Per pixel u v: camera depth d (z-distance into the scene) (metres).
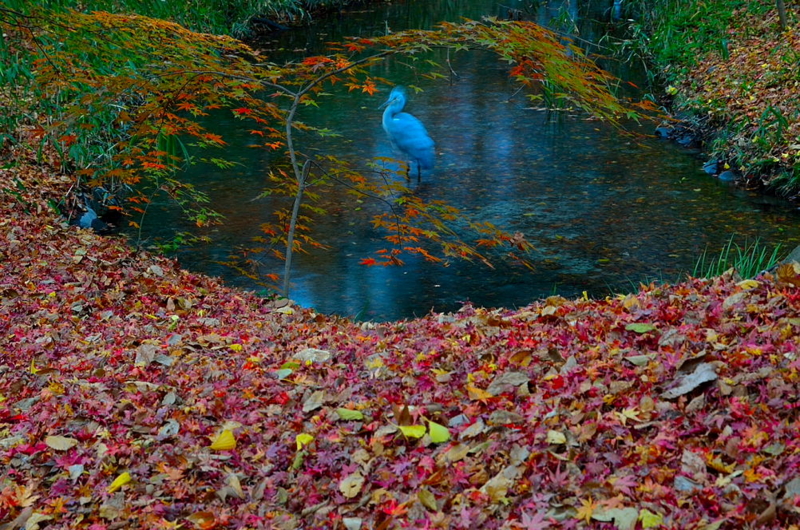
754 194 8.88
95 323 5.26
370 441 3.21
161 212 8.91
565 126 11.65
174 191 8.47
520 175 9.74
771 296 3.85
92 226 8.25
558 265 7.31
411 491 2.86
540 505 2.57
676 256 7.36
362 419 3.42
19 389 4.14
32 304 5.48
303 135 11.52
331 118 12.32
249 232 8.30
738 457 2.61
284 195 9.31
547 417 3.05
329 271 7.39
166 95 5.55
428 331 4.81
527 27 4.50
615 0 18.58
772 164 9.07
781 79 10.79
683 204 8.66
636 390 3.18
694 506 2.43
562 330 4.09
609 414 2.99
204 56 5.30
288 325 5.37
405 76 14.73
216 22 15.13
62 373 4.32
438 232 8.16
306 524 2.79
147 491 3.12
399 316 6.46
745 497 2.40
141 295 5.95
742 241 7.62
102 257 6.96
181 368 4.37
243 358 4.50
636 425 2.92
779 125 9.28
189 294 6.08
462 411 3.33
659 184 9.32
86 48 5.61
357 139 11.26
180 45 5.27
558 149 10.68
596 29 17.12
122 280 6.21
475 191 9.26
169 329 5.17
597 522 2.45
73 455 3.41
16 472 3.32
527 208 8.70
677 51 13.56
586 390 3.23
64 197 8.53
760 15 13.66
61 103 8.56
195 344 4.77
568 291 6.80
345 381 3.88
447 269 7.38
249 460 3.29
